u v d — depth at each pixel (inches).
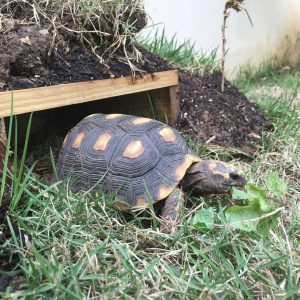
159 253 12.3
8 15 17.0
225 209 14.5
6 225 12.3
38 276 10.5
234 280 11.3
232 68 40.0
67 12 18.1
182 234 12.8
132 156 14.4
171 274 11.2
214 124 20.5
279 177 17.8
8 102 14.1
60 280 10.4
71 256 11.8
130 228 13.3
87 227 13.0
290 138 20.3
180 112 20.5
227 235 12.9
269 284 11.0
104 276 10.8
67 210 13.4
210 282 11.1
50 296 10.3
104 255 11.7
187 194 15.1
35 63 15.7
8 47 15.3
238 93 24.0
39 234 12.1
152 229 13.3
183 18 34.6
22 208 13.2
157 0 32.1
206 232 13.0
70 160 15.6
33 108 14.8
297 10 46.1
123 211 14.2
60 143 19.9
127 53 19.2
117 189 14.1
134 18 19.5
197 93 22.0
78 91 16.2
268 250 12.2
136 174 14.1
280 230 13.7
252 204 13.5
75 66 17.1
